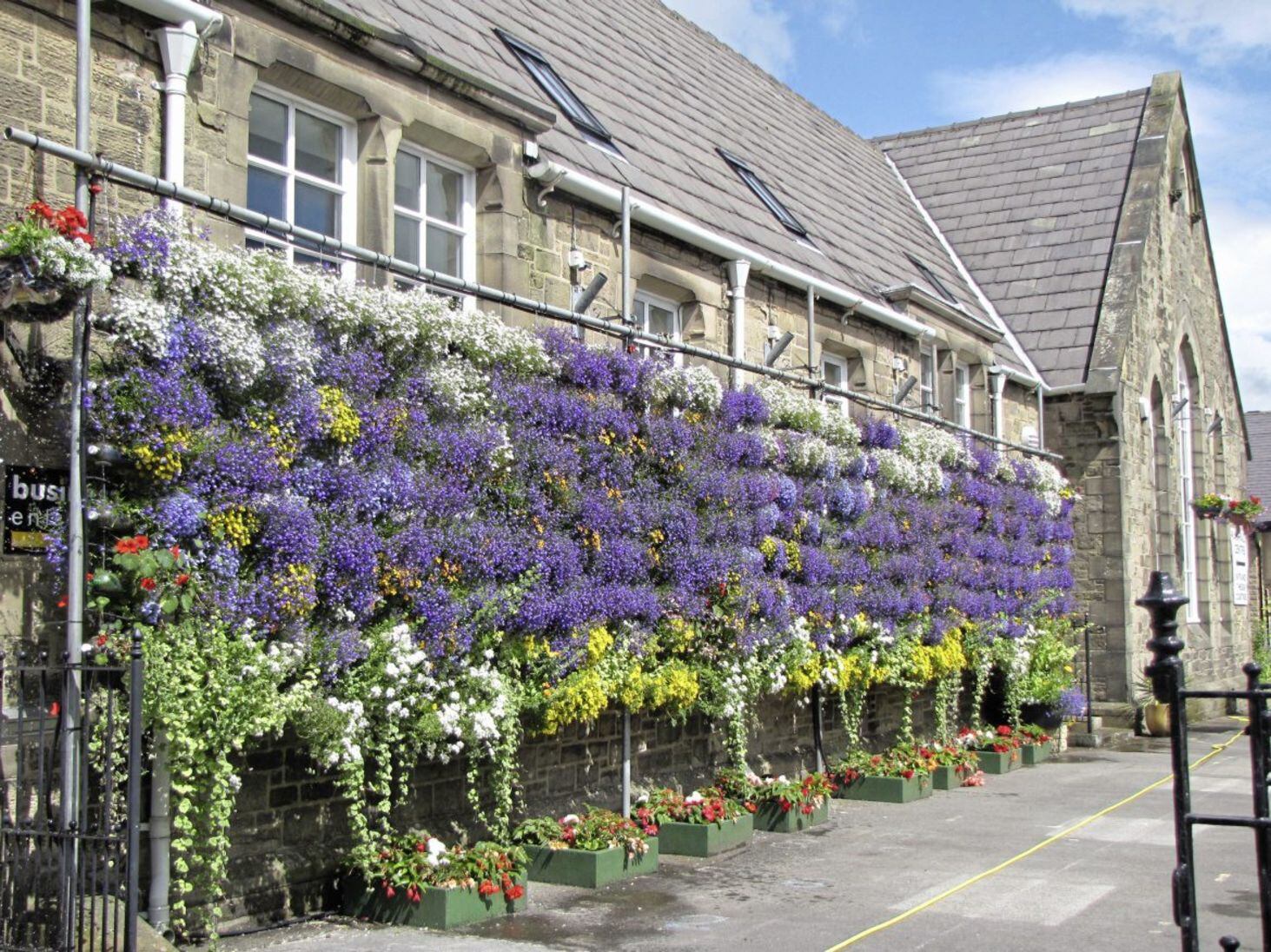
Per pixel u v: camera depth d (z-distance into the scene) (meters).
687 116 16.33
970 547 15.87
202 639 6.49
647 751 11.04
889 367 16.08
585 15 16.28
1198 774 15.36
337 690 7.32
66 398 6.62
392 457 7.73
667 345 10.52
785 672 11.72
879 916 7.98
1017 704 17.11
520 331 8.92
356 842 7.96
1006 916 8.02
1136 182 23.88
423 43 9.95
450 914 7.42
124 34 7.25
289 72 8.42
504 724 8.25
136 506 6.42
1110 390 20.83
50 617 6.50
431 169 9.85
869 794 12.89
